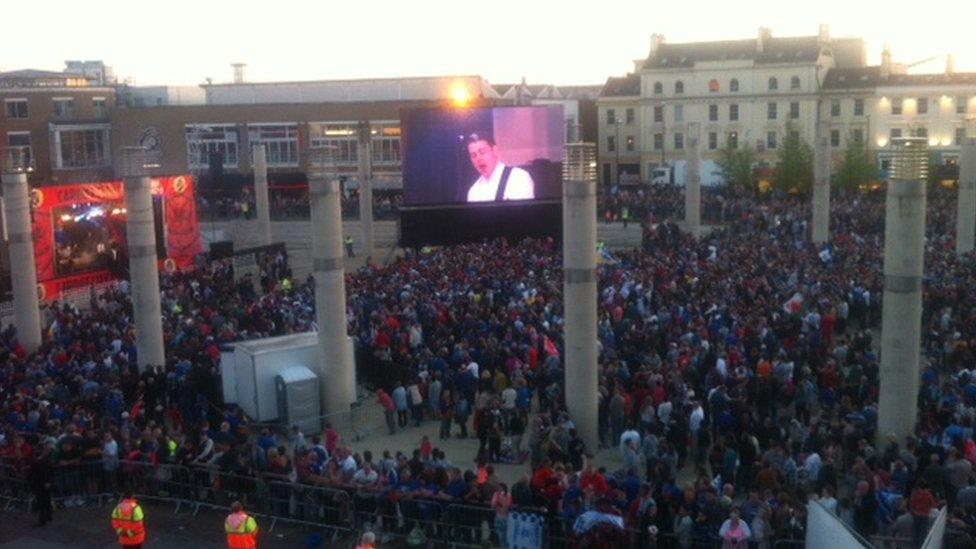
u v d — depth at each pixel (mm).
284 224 80062
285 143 92500
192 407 28406
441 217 54156
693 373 26859
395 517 20672
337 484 21219
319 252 29141
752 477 21844
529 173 54688
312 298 41688
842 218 62250
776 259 44031
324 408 29562
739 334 30344
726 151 90938
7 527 22062
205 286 45344
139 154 32312
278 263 53469
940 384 28250
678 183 94812
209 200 82812
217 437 24031
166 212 54312
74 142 89500
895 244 23422
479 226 54625
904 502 17766
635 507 18906
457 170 53875
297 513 21688
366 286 41438
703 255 48312
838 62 106250
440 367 29344
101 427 24969
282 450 22969
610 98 106312
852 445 22016
